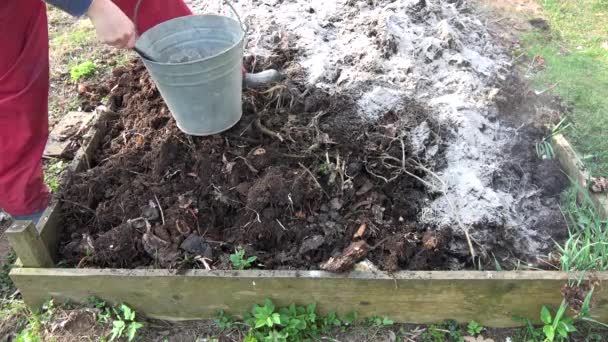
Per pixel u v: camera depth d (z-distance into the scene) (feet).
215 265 4.25
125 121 5.48
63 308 4.32
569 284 3.87
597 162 5.30
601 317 4.04
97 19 3.75
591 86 6.14
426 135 4.83
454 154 4.80
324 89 5.25
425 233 4.38
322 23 6.15
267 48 5.79
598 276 3.86
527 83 6.06
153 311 4.29
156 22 5.06
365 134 4.87
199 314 4.27
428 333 4.14
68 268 4.19
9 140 4.38
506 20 7.29
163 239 4.41
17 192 4.51
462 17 6.65
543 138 5.14
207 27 4.69
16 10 4.00
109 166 4.99
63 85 6.61
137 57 6.33
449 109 5.07
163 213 4.59
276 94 5.16
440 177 4.68
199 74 4.09
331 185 4.64
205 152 4.80
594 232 4.34
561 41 6.91
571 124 5.66
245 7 6.59
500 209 4.52
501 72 6.01
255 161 4.74
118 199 4.73
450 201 4.53
